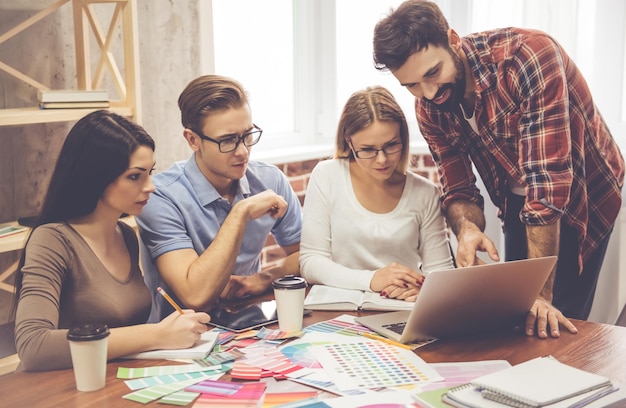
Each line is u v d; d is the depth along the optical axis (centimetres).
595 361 148
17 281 164
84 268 167
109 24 280
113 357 149
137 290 177
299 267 215
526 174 192
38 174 268
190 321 154
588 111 213
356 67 376
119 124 166
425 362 147
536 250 190
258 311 181
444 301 152
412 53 182
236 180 212
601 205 224
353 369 143
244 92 196
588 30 338
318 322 173
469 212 210
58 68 269
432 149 222
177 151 300
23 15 257
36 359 145
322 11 361
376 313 179
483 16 335
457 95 197
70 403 129
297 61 365
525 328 167
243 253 216
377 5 372
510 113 198
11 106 258
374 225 210
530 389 124
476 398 124
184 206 200
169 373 142
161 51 288
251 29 343
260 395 131
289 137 363
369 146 197
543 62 188
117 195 167
